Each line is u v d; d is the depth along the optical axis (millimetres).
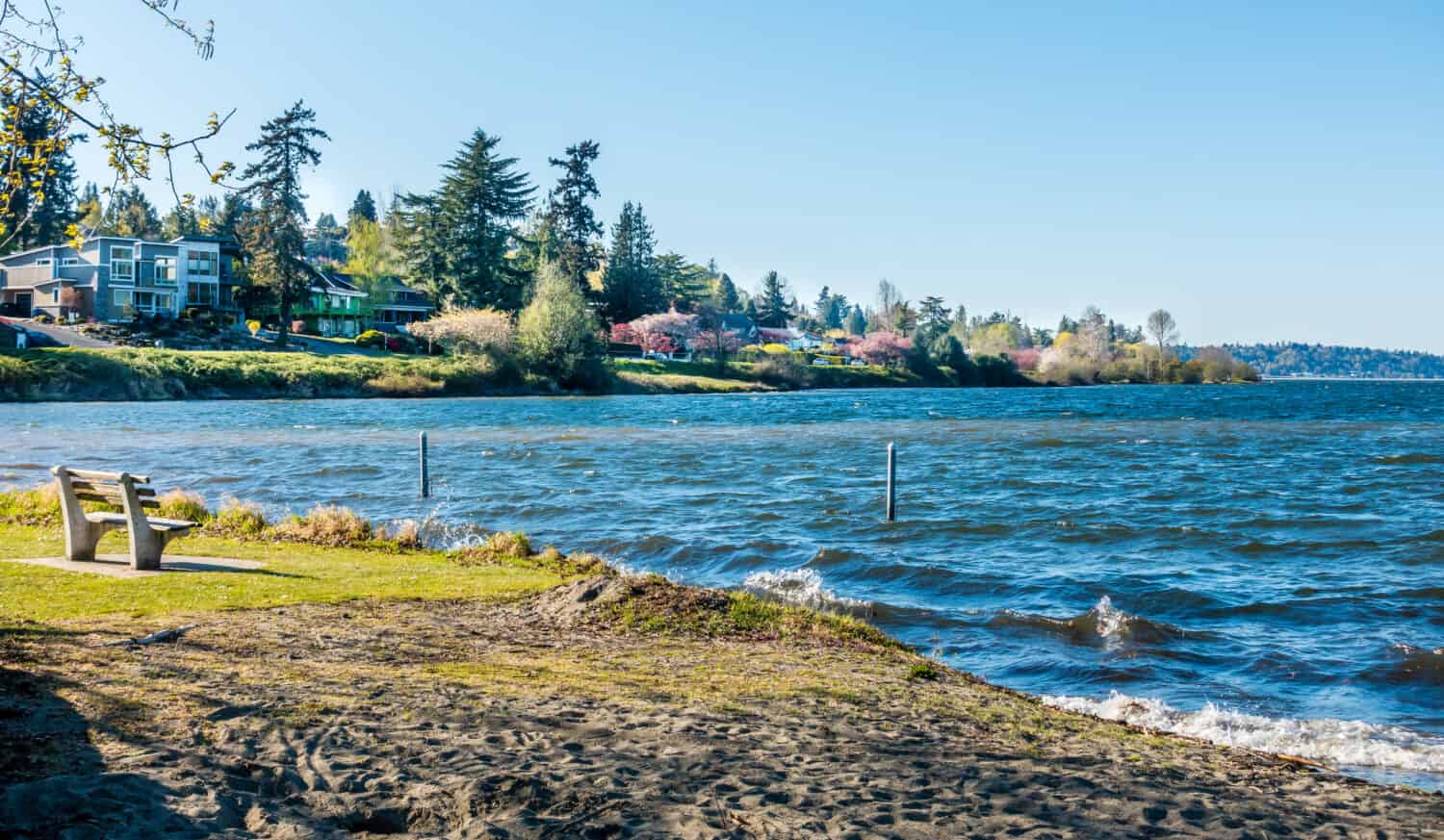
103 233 100000
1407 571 19031
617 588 12117
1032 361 194625
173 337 94938
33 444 42656
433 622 10617
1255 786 6902
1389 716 10477
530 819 5031
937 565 19188
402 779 5488
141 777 5117
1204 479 35000
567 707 7359
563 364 107000
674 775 5934
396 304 131250
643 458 40844
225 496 27156
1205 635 13828
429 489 29844
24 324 91000
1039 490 31797
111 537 15406
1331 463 41344
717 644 10648
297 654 8438
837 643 11234
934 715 8258
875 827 5285
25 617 9227
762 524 24078
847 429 60500
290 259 102062
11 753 5355
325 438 48250
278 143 102500
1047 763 6973
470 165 118625
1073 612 15406
